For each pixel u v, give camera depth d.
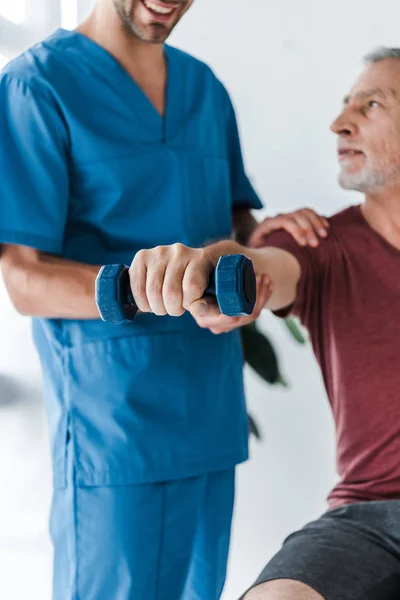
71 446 1.28
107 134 1.29
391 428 1.20
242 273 0.74
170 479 1.28
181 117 1.38
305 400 2.02
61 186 1.27
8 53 1.85
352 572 1.02
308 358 2.01
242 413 1.42
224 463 1.35
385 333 1.25
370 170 1.30
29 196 1.24
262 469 2.05
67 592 1.29
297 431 2.03
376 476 1.19
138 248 1.32
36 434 1.92
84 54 1.32
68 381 1.29
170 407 1.29
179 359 1.30
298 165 1.92
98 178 1.29
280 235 1.32
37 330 1.37
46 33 1.85
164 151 1.33
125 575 1.25
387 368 1.23
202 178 1.39
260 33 1.93
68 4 1.85
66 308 1.21
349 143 1.33
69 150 1.29
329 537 1.08
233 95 1.95
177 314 0.83
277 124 1.93
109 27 1.33
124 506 1.25
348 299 1.28
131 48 1.34
